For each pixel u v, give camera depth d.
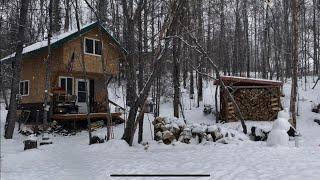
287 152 12.84
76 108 24.41
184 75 37.34
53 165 12.73
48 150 16.56
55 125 23.48
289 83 36.34
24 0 21.58
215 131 16.70
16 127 24.64
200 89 33.25
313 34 48.38
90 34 25.53
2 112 29.30
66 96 24.31
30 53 24.77
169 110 30.06
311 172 8.65
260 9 48.69
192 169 10.28
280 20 46.12
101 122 24.42
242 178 8.64
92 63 25.47
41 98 25.34
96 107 26.06
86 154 14.78
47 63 21.83
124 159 12.91
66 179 10.28
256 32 53.69
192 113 28.81
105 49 26.27
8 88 34.78
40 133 22.72
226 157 12.09
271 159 11.16
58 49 24.73
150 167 11.05
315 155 11.82
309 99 30.66
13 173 11.40
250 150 13.62
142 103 17.02
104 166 11.77
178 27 19.44
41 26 31.33
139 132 17.72
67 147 17.38
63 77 25.64
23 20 21.47
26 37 31.86
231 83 25.16
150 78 16.77
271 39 50.03
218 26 44.62
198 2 26.94
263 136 18.05
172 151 14.52
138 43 19.42
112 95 31.64
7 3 29.55
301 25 45.19
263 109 25.45
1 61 26.52
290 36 42.09
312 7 47.91
